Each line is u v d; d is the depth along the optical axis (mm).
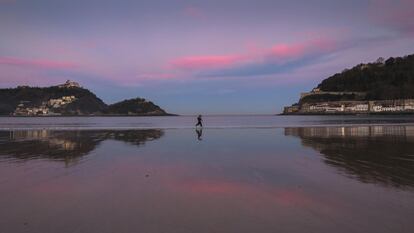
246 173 10703
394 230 5617
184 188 8664
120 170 11219
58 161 13258
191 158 14055
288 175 10344
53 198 7680
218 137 24938
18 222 6062
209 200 7531
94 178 9891
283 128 37781
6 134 28969
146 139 23484
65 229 5715
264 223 6000
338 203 7219
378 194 7938
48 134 28922
